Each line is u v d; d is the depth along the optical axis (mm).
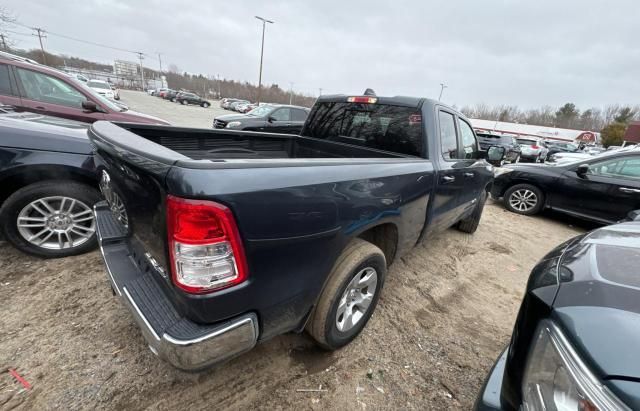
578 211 5461
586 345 893
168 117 18609
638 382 769
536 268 1476
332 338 1950
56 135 2547
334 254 1688
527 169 6102
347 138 3158
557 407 922
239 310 1324
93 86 25766
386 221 2041
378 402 1778
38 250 2648
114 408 1594
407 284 3064
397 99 2771
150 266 1582
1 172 2369
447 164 2770
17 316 2107
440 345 2273
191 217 1126
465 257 3854
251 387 1788
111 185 1808
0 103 4301
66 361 1818
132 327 2100
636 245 1475
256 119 10156
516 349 1165
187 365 1241
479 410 1209
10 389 1633
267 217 1286
